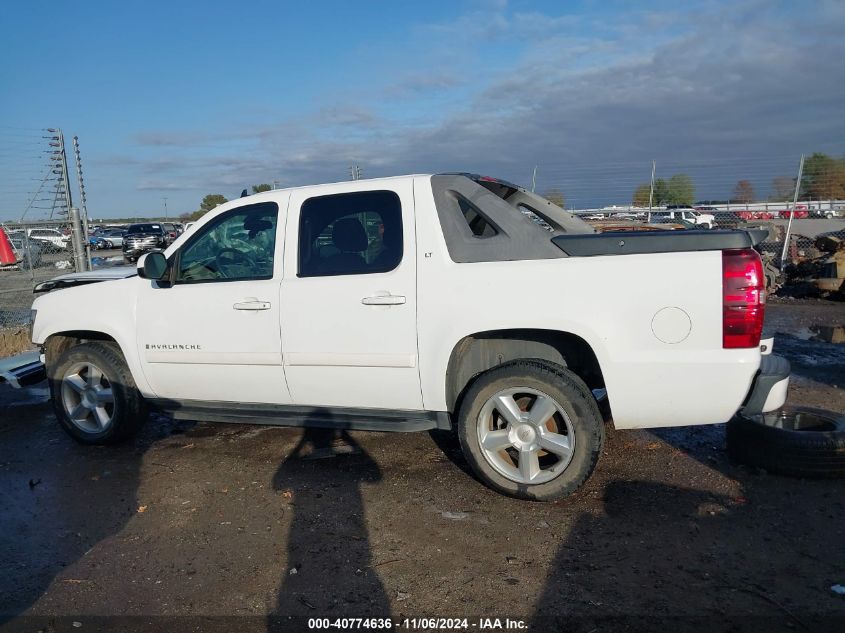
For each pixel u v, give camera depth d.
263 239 4.83
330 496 4.39
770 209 15.74
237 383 4.82
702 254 3.73
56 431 6.09
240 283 4.77
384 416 4.52
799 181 15.27
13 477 4.98
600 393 4.96
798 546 3.51
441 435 5.48
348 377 4.45
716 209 16.23
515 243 4.09
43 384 8.10
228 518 4.14
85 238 12.67
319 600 3.22
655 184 16.44
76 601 3.30
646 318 3.79
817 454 4.22
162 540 3.90
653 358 3.79
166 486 4.68
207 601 3.25
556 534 3.74
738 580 3.23
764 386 3.73
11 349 9.52
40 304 5.63
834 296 12.62
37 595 3.36
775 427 4.37
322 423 4.70
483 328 4.05
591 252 3.92
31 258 12.64
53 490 4.71
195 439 5.66
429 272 4.20
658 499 4.12
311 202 4.64
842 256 13.16
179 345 4.95
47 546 3.88
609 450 4.98
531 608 3.08
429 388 4.26
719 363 3.70
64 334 5.74
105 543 3.89
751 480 4.33
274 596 3.27
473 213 4.34
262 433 5.74
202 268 5.01
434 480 4.57
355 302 4.37
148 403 5.40
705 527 3.75
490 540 3.71
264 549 3.73
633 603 3.07
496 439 4.17
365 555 3.62
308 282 4.53
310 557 3.62
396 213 4.37
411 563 3.52
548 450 4.07
